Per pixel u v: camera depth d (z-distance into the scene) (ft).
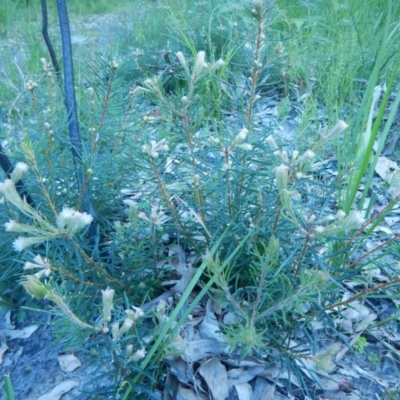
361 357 5.89
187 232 6.27
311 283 4.42
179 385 5.37
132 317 4.42
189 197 6.18
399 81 10.92
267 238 5.61
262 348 5.38
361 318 6.23
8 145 8.04
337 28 12.96
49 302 6.72
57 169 7.02
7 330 6.59
